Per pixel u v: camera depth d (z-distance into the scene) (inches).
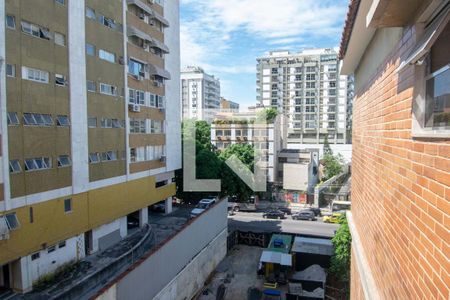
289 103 2556.6
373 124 171.2
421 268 93.4
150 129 951.6
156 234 916.0
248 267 793.6
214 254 778.2
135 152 882.1
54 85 617.6
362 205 207.3
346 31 180.2
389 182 132.1
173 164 1095.6
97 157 737.0
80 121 677.9
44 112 597.0
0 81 514.9
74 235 666.2
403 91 114.1
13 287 558.9
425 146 91.9
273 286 686.5
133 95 870.4
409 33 108.1
